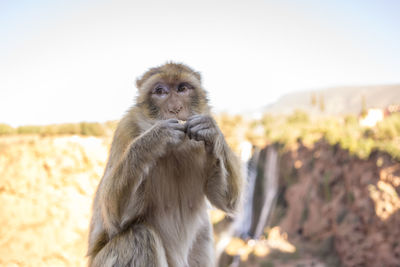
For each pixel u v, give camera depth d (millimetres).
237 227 40438
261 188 44719
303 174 38781
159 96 4008
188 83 4105
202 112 4168
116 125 4207
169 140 3441
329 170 33688
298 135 44188
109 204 3451
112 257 3492
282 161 43375
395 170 26156
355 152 30031
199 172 3959
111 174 3547
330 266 28391
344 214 29609
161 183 3830
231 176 3781
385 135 29047
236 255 34812
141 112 4031
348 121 40500
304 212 35844
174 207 3932
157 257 3553
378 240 25359
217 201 3932
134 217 3715
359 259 26406
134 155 3445
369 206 26656
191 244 4145
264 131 51094
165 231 3916
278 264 30719
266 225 40562
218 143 3643
